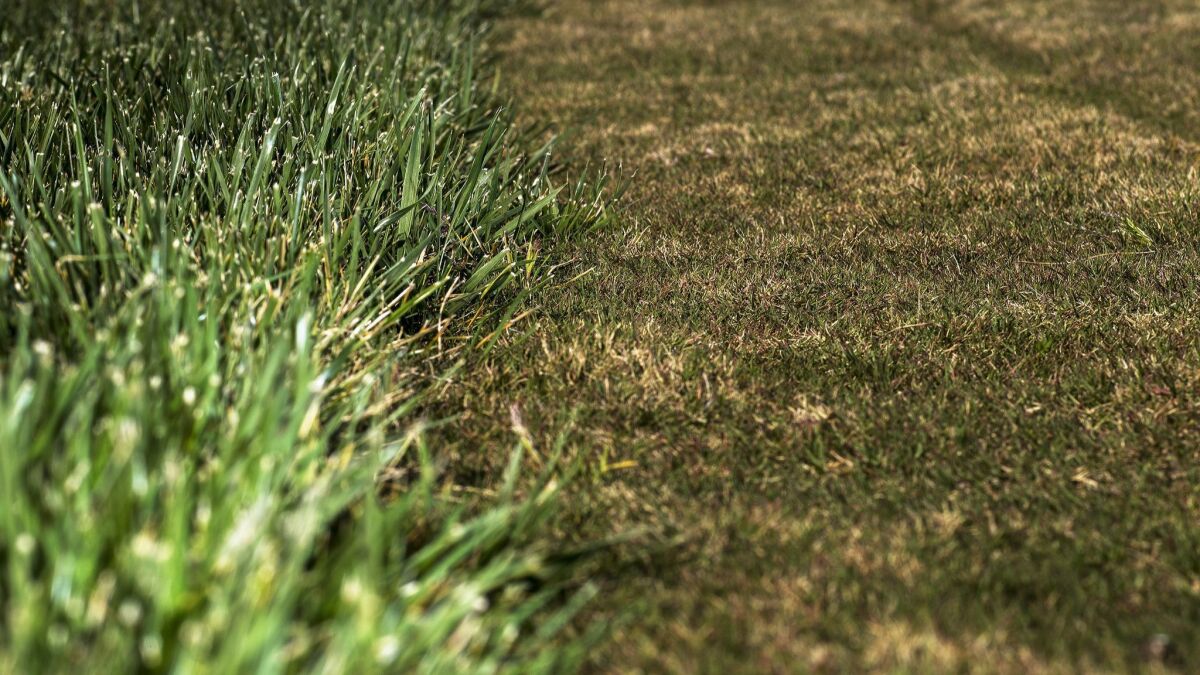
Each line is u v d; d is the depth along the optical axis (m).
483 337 3.98
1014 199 5.27
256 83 5.15
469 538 2.73
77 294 3.27
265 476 2.38
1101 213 4.99
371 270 3.84
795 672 2.44
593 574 2.79
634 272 4.59
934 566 2.81
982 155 5.89
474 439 3.39
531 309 4.16
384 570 2.48
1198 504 3.04
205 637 1.98
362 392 3.08
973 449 3.33
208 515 2.27
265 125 4.81
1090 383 3.64
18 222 3.65
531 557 2.59
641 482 3.20
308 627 2.23
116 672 1.94
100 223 3.21
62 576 2.02
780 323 4.12
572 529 2.97
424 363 3.78
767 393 3.66
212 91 5.07
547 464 3.18
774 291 4.35
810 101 7.16
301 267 3.56
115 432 2.33
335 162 4.38
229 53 6.30
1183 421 3.43
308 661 2.21
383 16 7.59
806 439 3.40
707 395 3.60
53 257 3.31
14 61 5.97
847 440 3.39
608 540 2.78
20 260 3.46
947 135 6.22
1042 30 8.66
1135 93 7.00
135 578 2.06
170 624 2.05
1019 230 4.91
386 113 5.27
